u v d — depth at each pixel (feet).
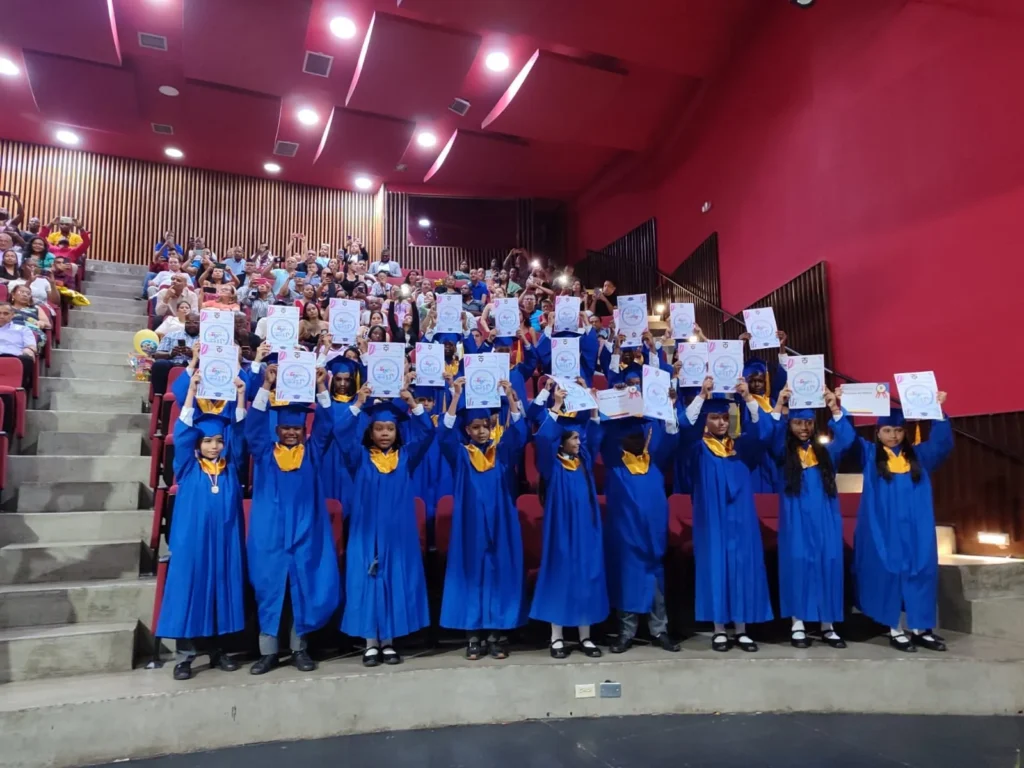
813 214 23.59
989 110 16.92
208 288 26.94
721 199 30.45
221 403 12.64
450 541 13.48
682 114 34.81
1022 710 12.50
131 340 24.70
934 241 18.37
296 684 11.44
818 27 23.62
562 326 19.04
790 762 10.30
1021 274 15.93
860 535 14.21
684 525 15.46
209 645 12.57
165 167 44.68
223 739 11.00
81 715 10.35
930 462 14.07
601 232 44.60
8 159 41.27
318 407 13.28
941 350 18.02
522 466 17.56
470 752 10.77
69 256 32.12
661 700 12.50
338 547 13.75
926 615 13.33
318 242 47.78
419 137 41.14
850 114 21.81
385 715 11.76
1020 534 15.70
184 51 31.45
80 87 33.99
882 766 10.15
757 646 13.50
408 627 12.57
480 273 34.88
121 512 15.24
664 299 35.76
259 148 42.06
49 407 19.71
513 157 42.06
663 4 26.94
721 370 14.43
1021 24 16.17
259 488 12.51
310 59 33.12
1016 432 15.89
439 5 26.86
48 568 13.84
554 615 12.94
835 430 14.32
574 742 11.16
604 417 13.71
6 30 29.50
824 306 22.39
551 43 30.45
